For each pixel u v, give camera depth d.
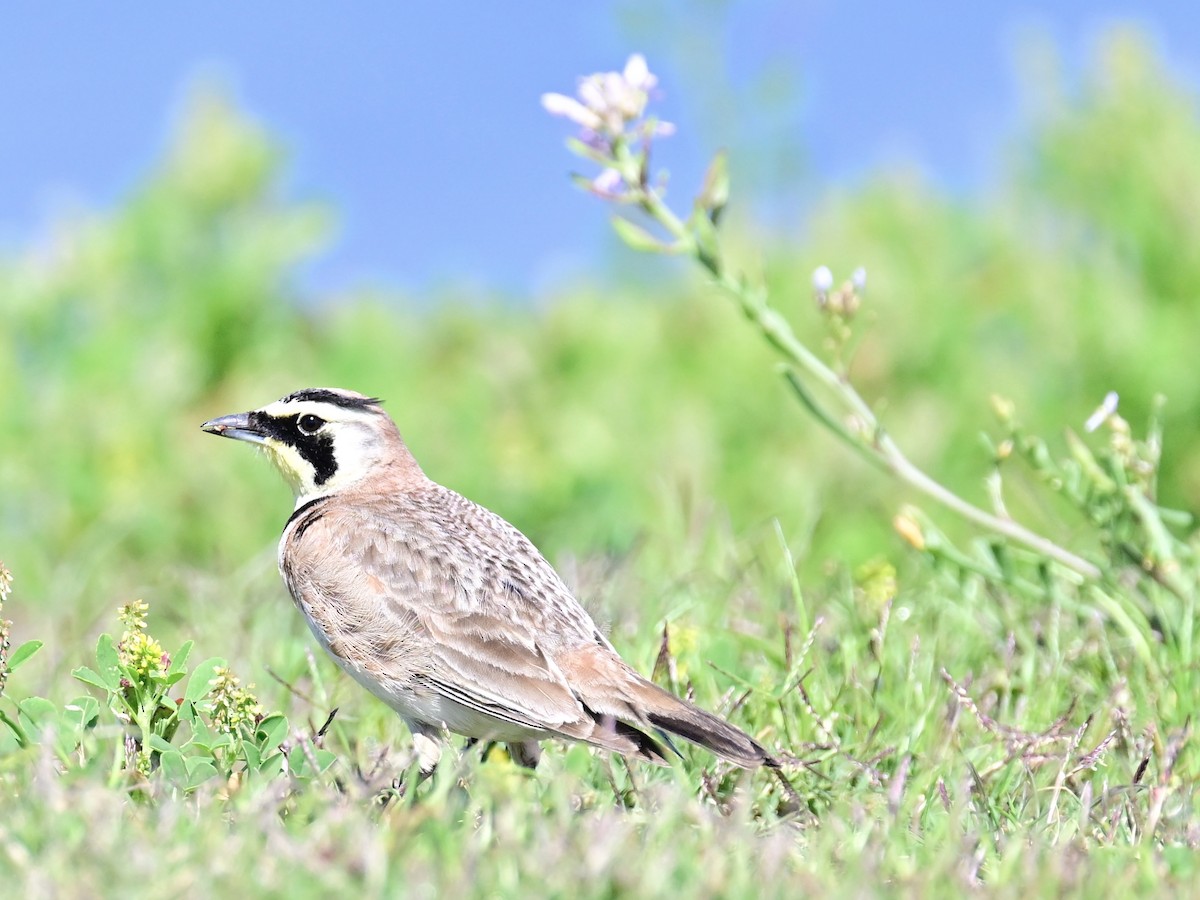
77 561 17.16
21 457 18.80
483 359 20.91
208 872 7.31
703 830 8.18
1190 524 12.45
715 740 9.12
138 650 9.45
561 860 7.60
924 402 19.20
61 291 20.61
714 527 16.22
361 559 10.45
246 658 12.05
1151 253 19.58
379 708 11.20
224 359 20.72
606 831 7.78
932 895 7.62
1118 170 20.45
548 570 10.57
